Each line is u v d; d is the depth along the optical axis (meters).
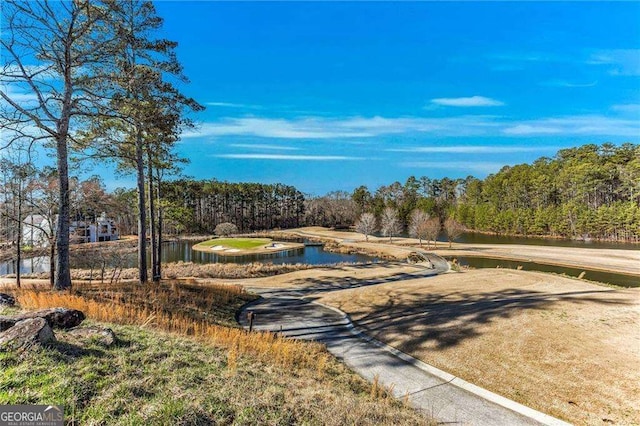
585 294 12.00
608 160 69.44
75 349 5.09
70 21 10.26
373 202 103.56
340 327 12.37
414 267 32.19
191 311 11.73
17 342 4.76
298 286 22.03
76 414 3.68
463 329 9.89
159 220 20.03
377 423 4.95
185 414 3.94
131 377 4.67
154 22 12.79
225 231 78.12
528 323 9.35
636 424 5.52
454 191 107.25
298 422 4.43
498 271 22.25
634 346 7.48
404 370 8.36
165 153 16.06
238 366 6.10
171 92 13.60
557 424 5.85
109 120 12.94
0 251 16.78
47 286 12.87
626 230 57.00
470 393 7.08
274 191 101.69
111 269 26.98
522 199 80.31
